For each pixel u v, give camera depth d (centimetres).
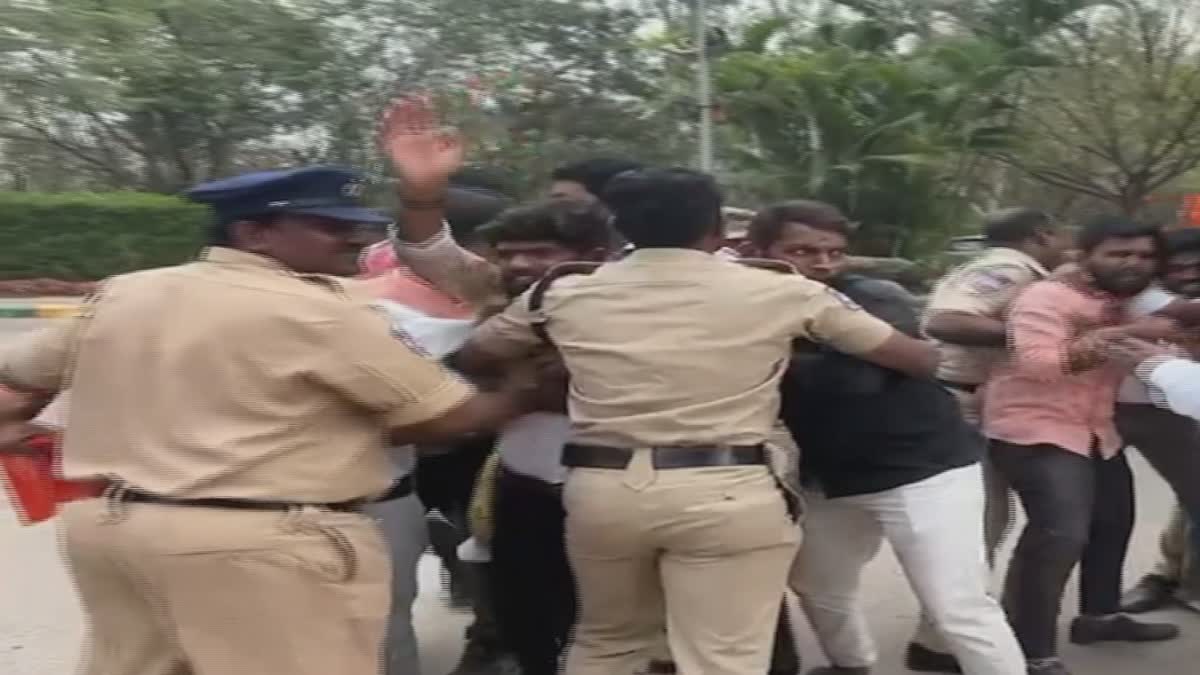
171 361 250
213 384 248
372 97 2928
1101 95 2420
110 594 259
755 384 298
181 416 248
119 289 264
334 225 263
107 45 2625
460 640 478
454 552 446
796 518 309
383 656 347
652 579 318
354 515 263
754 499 295
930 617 354
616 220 307
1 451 287
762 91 2136
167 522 243
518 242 342
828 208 348
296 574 248
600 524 299
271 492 248
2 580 538
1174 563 507
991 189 2678
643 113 2902
